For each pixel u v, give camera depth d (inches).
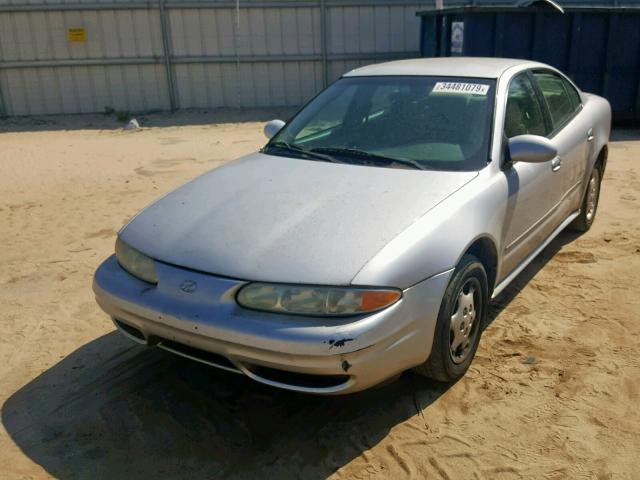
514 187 145.4
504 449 115.6
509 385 134.4
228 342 109.0
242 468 112.0
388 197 127.3
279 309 108.0
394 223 118.6
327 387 109.5
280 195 131.9
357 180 135.5
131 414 127.3
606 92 439.8
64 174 347.6
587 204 217.5
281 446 117.3
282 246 114.5
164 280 117.3
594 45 430.6
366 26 593.9
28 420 126.2
